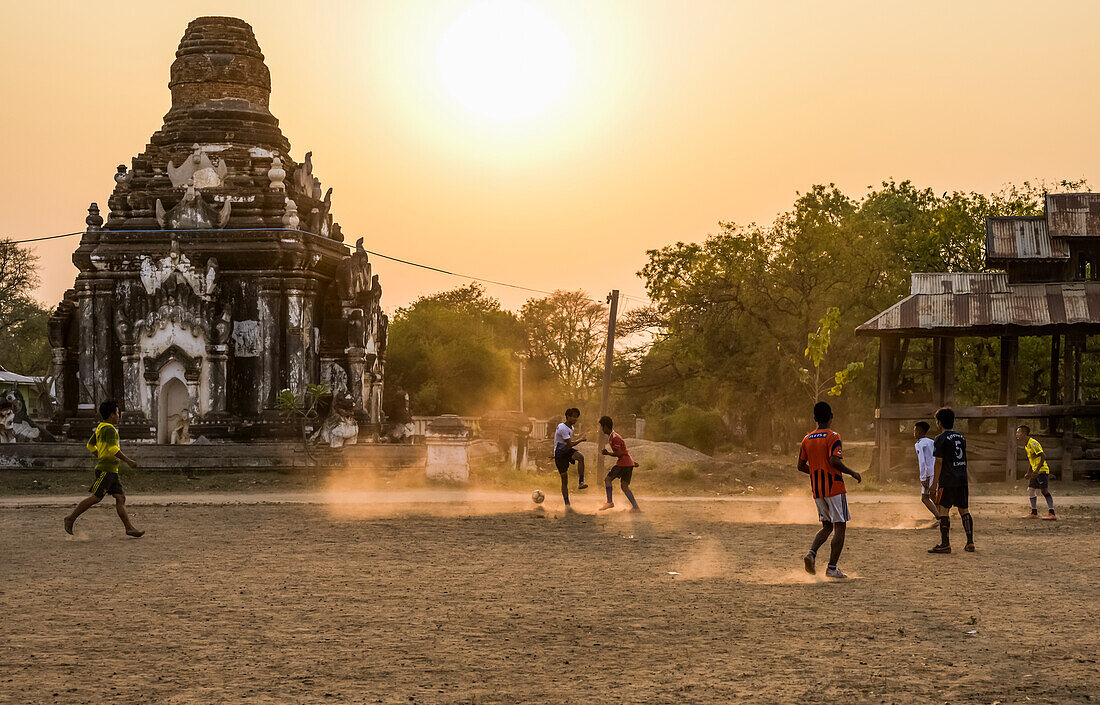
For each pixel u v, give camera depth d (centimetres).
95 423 3562
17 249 8156
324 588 1420
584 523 2189
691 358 6247
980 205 5491
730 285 5462
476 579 1491
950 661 1009
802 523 2209
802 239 5291
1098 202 3575
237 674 973
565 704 877
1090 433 4991
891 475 3544
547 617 1223
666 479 3397
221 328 3491
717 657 1029
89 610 1270
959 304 3500
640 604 1298
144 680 952
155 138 3797
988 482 3491
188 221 3550
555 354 10244
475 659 1027
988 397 4891
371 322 3828
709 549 1803
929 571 1555
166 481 3148
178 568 1594
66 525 1958
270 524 2173
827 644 1080
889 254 5441
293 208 3584
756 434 6372
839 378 4066
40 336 8169
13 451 3294
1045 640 1095
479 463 3300
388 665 1005
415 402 6912
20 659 1029
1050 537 1989
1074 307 3416
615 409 8400
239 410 3544
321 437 3441
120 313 3556
